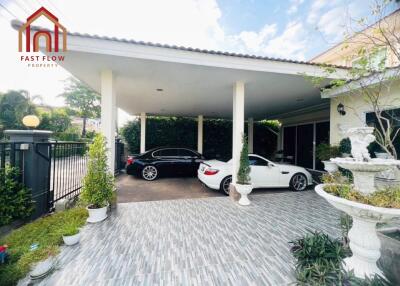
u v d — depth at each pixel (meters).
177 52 3.53
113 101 4.14
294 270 2.14
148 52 3.40
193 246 2.64
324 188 2.33
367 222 1.85
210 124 11.51
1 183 3.02
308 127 9.28
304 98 6.52
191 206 4.25
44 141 3.73
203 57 3.66
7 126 12.11
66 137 14.87
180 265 2.24
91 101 20.39
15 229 3.14
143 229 3.13
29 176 3.37
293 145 10.30
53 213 3.66
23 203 3.23
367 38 3.07
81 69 3.95
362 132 2.03
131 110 8.98
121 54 3.29
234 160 4.76
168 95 6.20
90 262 2.27
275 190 5.94
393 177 3.63
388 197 1.80
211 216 3.70
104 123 3.94
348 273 1.85
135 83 4.93
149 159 7.35
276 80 4.63
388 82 3.60
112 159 3.96
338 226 3.28
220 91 5.67
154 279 2.01
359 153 2.03
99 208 3.40
